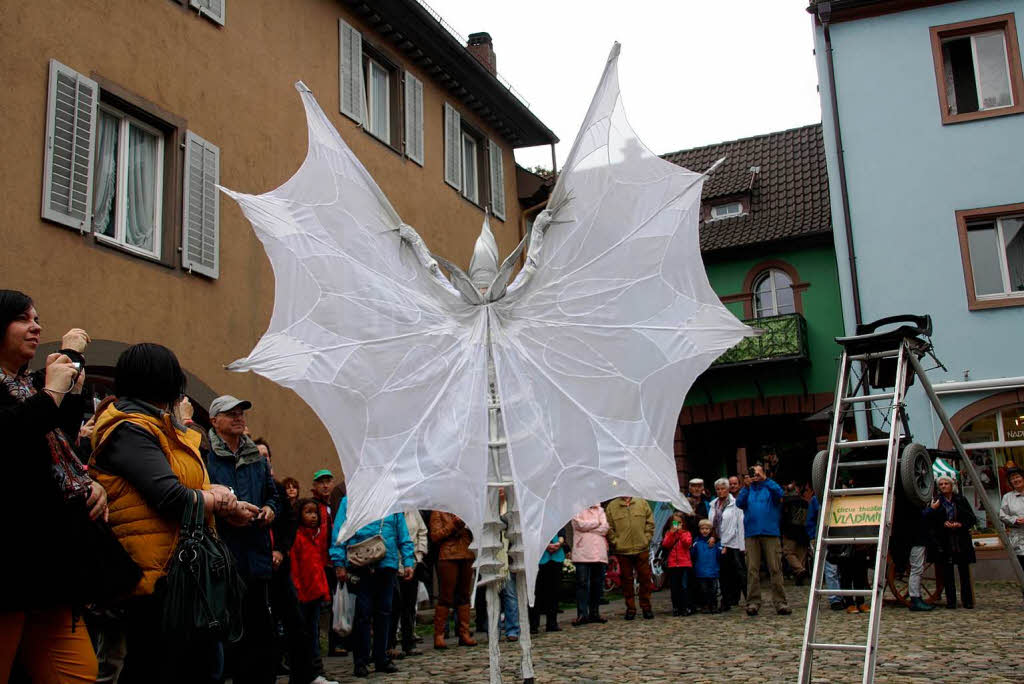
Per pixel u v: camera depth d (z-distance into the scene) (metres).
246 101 12.53
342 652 8.95
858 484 7.57
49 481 3.08
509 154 21.16
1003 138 17.09
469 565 9.12
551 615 10.09
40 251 9.15
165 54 11.12
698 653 7.81
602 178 5.31
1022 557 11.72
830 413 6.06
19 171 9.02
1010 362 16.45
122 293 10.05
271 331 4.64
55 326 9.21
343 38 14.98
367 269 4.94
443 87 18.31
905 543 10.19
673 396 5.11
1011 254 17.05
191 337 11.00
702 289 5.20
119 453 3.43
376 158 15.63
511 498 4.86
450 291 5.13
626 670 6.98
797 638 8.55
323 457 13.14
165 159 11.09
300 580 7.14
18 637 3.04
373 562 7.13
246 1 12.72
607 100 5.31
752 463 24.84
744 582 11.80
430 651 8.70
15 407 3.03
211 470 5.45
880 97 17.83
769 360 21.56
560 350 5.15
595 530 11.02
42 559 3.02
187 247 11.02
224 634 3.50
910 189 17.41
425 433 4.80
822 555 5.06
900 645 7.82
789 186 24.12
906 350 5.56
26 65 9.21
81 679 3.27
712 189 24.55
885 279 17.28
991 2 17.45
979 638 8.06
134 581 3.28
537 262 5.20
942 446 16.12
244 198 4.71
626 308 5.22
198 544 3.46
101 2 10.22
